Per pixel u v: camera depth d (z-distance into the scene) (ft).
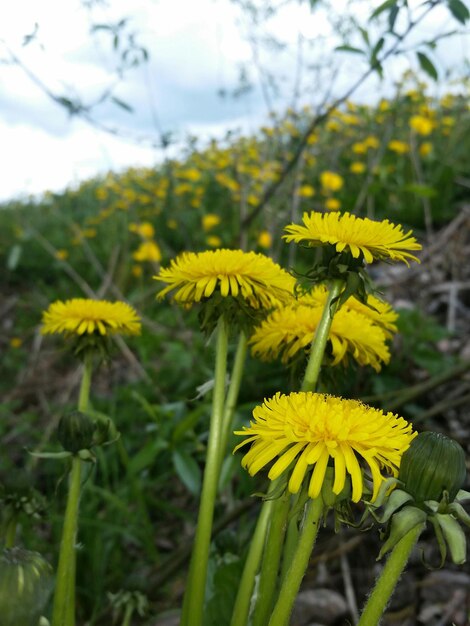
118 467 1.24
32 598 0.37
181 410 1.00
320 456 0.37
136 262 2.23
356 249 0.45
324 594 0.85
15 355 1.94
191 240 2.27
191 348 1.34
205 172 2.74
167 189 2.49
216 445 0.54
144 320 1.50
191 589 0.54
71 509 0.55
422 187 1.46
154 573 0.91
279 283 0.53
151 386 1.38
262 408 0.40
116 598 0.73
